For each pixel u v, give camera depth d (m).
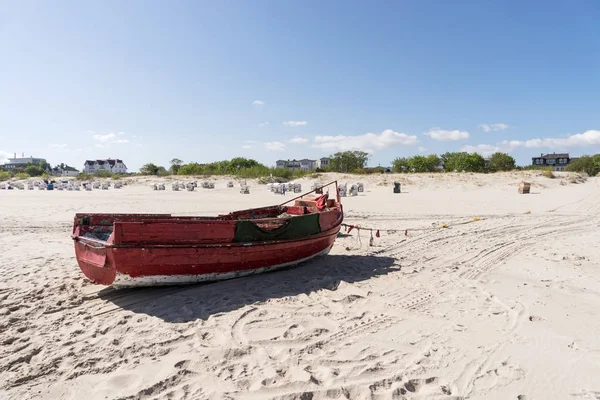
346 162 59.62
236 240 6.80
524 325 5.15
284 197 24.31
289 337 4.77
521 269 8.05
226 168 52.91
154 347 4.50
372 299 6.16
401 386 3.68
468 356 4.31
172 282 6.42
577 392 3.63
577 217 15.86
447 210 17.98
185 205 19.78
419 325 5.17
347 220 14.94
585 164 48.91
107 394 3.58
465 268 8.14
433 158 44.84
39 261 8.48
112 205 19.83
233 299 6.07
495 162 45.69
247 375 3.89
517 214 16.77
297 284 6.89
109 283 6.12
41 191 31.14
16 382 3.79
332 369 4.02
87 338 4.75
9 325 5.12
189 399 3.50
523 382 3.79
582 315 5.48
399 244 10.57
